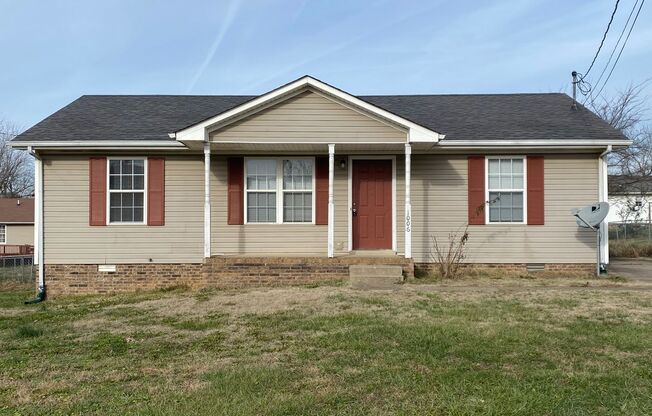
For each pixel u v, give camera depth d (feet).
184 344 20.75
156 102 48.34
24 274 49.49
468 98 49.83
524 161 39.68
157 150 39.78
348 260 35.70
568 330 21.20
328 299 28.78
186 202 40.32
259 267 35.76
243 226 40.32
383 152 40.01
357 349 19.01
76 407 13.93
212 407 13.61
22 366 18.03
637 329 21.27
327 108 36.88
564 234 39.52
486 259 39.70
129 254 39.93
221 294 32.48
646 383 15.07
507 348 18.69
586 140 37.83
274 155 40.47
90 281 39.81
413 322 22.90
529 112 44.55
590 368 16.46
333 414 13.08
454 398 13.97
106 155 39.91
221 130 36.70
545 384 14.96
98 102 47.91
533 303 27.07
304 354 18.62
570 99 48.52
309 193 40.60
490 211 39.91
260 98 36.17
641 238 69.05
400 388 14.82
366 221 40.63
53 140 38.24
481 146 38.32
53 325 25.13
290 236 40.29
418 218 40.11
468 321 22.99
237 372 16.57
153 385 15.64
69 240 39.78
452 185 40.11
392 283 33.86
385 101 49.34
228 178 40.34
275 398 14.17
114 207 40.16
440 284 33.68
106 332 23.26
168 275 40.09
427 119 43.34
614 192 93.50
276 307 27.43
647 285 33.19
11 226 132.57
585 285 33.24
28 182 161.79
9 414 13.57
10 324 25.96
